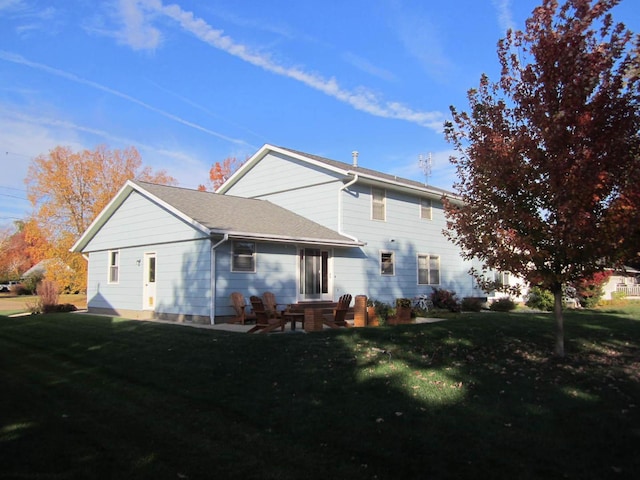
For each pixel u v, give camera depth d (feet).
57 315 60.34
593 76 22.85
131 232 59.57
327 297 60.18
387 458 15.29
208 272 48.42
